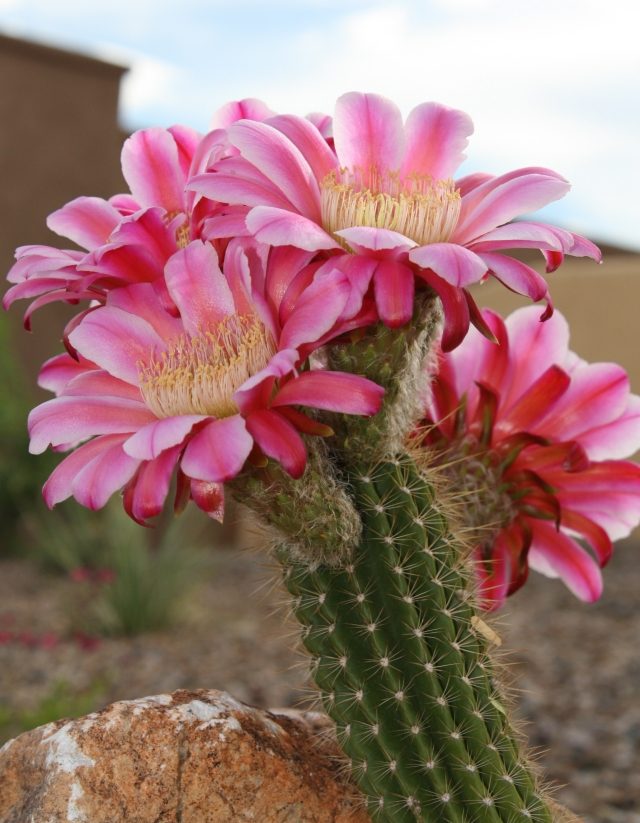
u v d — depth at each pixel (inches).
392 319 24.0
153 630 110.9
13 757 28.6
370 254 24.7
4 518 153.9
